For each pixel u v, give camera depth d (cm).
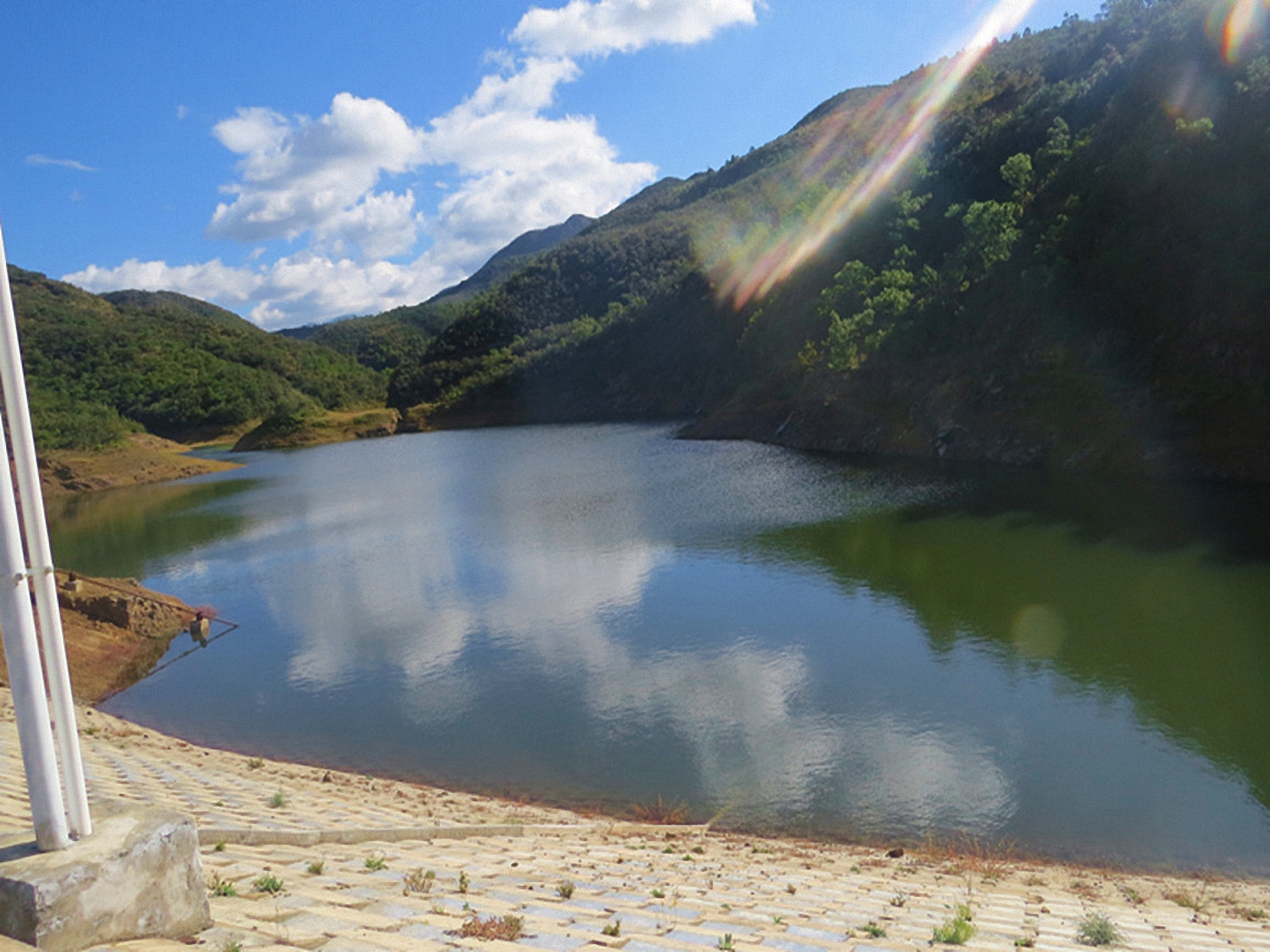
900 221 9056
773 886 970
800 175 18438
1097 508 3800
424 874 686
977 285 6544
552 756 1895
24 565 336
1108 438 4812
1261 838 1440
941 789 1644
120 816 375
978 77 15588
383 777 1867
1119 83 8288
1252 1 5738
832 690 2119
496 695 2269
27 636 328
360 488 7044
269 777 1706
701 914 679
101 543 5475
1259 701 1906
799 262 11206
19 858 332
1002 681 2103
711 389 11756
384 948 408
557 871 866
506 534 4362
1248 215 4778
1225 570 2812
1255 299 4512
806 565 3253
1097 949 694
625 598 3023
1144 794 1587
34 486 330
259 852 720
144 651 2992
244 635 3081
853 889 1023
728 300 12419
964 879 1232
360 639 2883
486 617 2959
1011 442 5347
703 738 1917
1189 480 4269
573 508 4938
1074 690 2028
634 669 2355
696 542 3775
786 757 1805
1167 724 1838
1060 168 6994
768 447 7238
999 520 3753
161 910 361
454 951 423
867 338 7281
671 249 18075
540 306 18538
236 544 4938
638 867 1021
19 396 320
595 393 13775
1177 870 1359
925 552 3312
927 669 2205
